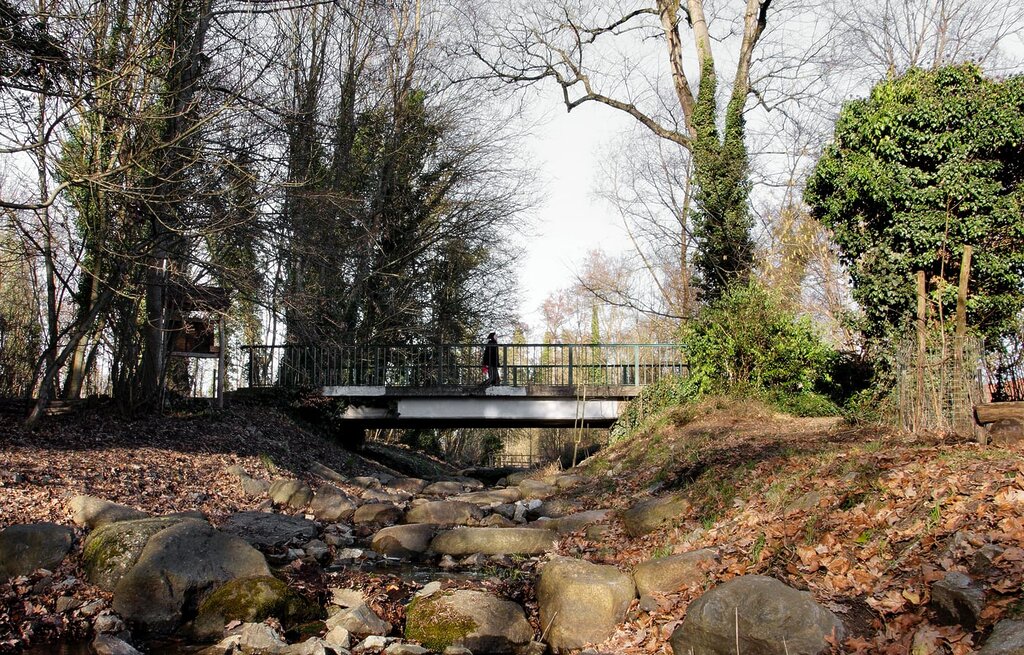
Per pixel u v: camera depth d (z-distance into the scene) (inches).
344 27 1058.1
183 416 727.7
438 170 1241.4
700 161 944.3
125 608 342.0
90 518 414.9
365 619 341.7
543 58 1055.6
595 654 289.9
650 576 332.2
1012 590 223.9
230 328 978.7
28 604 334.0
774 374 764.0
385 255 1142.3
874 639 240.8
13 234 628.7
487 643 320.8
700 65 970.1
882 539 293.9
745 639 245.4
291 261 728.3
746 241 937.5
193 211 599.8
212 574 362.9
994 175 669.9
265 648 306.8
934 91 684.1
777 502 378.0
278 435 804.0
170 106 560.7
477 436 1715.1
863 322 726.5
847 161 713.0
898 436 463.5
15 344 811.4
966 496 291.1
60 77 520.7
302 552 462.9
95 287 639.8
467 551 483.8
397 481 798.5
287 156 638.5
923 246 673.0
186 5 583.8
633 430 844.0
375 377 997.2
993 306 650.8
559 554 454.6
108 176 536.7
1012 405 374.6
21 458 496.1
